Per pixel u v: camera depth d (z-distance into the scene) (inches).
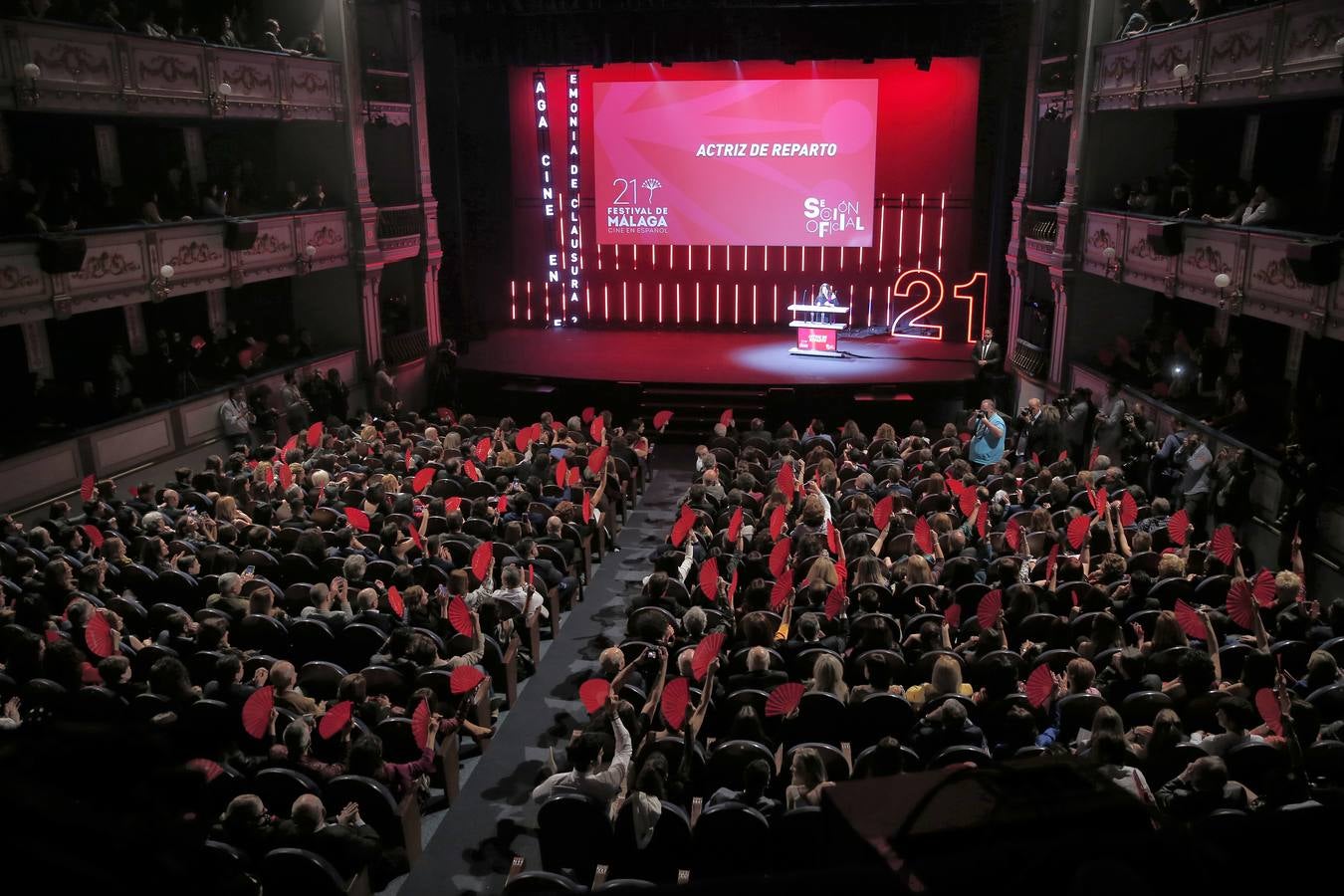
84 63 586.9
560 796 274.2
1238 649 343.6
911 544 456.8
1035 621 362.0
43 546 459.5
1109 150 754.2
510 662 420.5
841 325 1064.8
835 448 680.4
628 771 286.0
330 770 298.8
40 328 676.7
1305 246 470.0
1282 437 561.3
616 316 1119.6
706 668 295.1
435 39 964.6
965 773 47.2
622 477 657.0
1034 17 829.2
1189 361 674.2
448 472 569.9
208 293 810.8
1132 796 44.8
